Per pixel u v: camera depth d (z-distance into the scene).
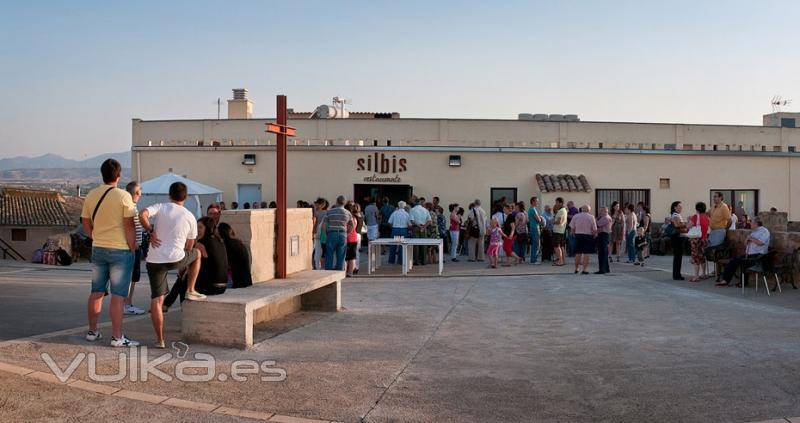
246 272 9.17
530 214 20.08
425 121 26.17
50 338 7.76
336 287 10.92
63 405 5.57
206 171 25.98
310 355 7.80
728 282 14.28
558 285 14.82
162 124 26.38
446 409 6.00
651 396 6.41
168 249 7.61
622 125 26.89
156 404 5.78
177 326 9.04
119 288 7.56
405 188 26.23
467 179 26.08
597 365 7.54
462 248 24.59
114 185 7.71
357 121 26.06
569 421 5.73
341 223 15.31
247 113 29.97
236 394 6.21
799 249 13.70
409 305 11.89
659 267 19.05
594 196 26.59
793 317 10.40
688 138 27.28
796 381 6.84
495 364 7.58
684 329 9.55
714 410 6.00
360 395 6.34
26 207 38.56
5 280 14.51
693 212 27.03
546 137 26.53
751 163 27.39
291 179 25.89
